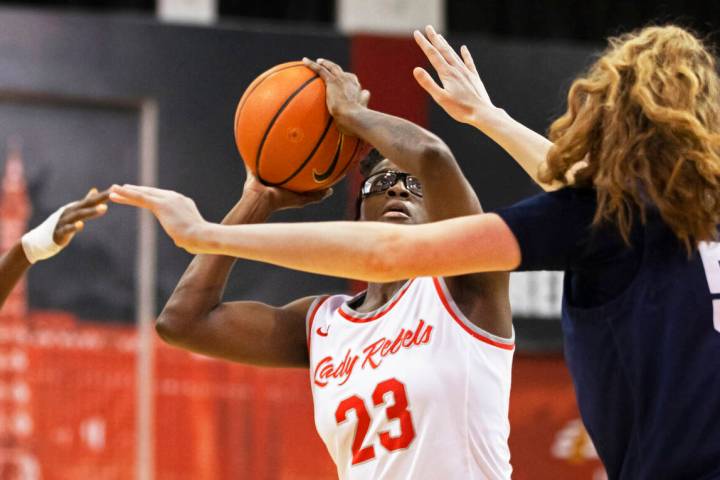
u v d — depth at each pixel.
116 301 9.73
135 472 9.56
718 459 3.26
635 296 3.34
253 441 9.73
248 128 4.77
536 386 10.27
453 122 10.39
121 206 9.84
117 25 10.05
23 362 9.52
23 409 9.46
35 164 9.77
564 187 3.46
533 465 10.19
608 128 3.43
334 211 9.87
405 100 10.39
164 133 10.01
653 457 3.34
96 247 9.75
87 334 9.64
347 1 13.42
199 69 10.14
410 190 4.93
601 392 3.46
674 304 3.32
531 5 13.82
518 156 4.38
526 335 10.29
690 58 3.50
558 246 3.33
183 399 9.70
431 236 3.28
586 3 13.88
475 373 4.47
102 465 9.53
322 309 4.99
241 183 10.08
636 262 3.35
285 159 4.76
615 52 3.59
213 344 5.05
